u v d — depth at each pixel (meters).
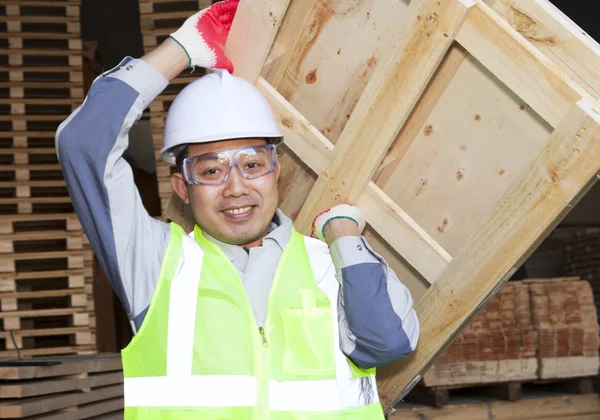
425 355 2.46
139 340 2.11
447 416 4.93
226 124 2.19
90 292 5.73
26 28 6.66
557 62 2.21
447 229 2.46
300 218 2.53
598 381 6.25
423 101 2.40
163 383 2.07
